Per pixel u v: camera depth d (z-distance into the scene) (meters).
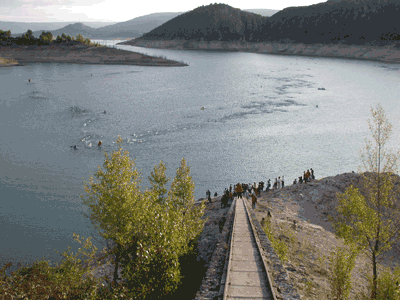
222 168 58.03
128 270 14.73
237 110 103.31
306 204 35.56
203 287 12.34
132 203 18.31
